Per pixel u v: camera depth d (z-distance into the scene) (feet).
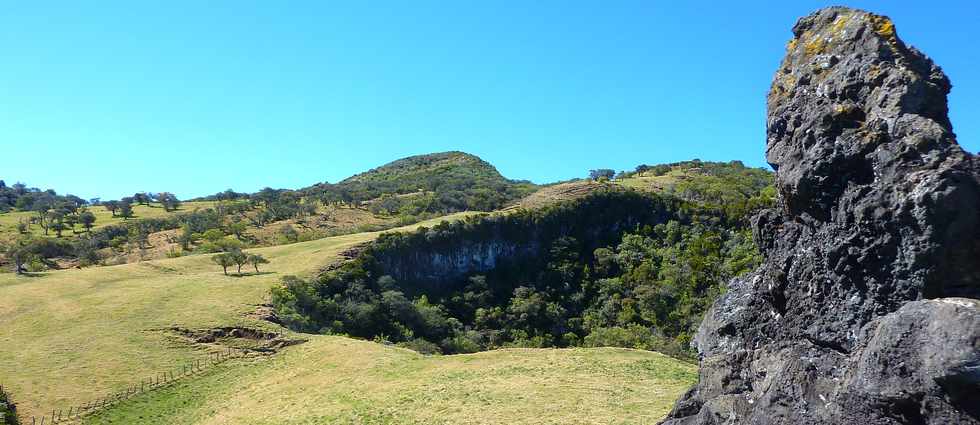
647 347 234.99
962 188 23.20
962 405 20.93
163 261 285.02
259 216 525.75
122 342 164.76
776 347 30.99
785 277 31.50
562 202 437.99
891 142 26.17
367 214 570.46
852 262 27.30
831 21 32.94
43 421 119.75
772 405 27.76
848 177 27.71
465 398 106.93
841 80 29.60
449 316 320.09
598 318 315.17
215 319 185.37
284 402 125.59
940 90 27.99
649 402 99.66
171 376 147.13
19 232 446.60
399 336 252.01
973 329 20.53
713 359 34.06
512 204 537.65
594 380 114.62
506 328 306.96
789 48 34.81
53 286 224.53
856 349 25.84
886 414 23.41
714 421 31.04
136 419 125.29
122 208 552.00
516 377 119.34
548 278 372.79
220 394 138.62
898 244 25.27
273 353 166.71
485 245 384.47
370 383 127.75
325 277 269.03
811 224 30.14
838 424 24.76
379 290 290.15
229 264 270.67
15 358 152.15
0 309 193.98
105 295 211.20
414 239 348.18
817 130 29.27
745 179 570.05
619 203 443.73
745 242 337.52
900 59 28.63
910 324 22.72
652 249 385.50
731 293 36.86
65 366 147.74
